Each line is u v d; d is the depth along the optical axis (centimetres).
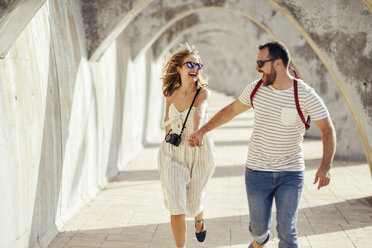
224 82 3859
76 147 588
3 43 339
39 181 438
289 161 320
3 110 351
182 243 367
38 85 444
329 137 308
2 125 348
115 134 851
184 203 366
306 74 1073
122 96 929
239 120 1880
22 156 391
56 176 498
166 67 398
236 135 1408
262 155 324
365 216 543
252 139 332
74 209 564
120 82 910
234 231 492
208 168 391
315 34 675
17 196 377
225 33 1789
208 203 613
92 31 659
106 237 472
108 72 802
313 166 867
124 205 604
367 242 455
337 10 661
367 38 647
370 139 648
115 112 855
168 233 486
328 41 668
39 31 458
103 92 757
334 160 959
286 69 316
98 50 673
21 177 387
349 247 441
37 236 431
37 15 455
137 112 1117
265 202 326
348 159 960
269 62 311
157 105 1556
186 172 381
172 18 1012
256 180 326
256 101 321
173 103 394
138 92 1135
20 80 393
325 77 1038
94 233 485
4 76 356
